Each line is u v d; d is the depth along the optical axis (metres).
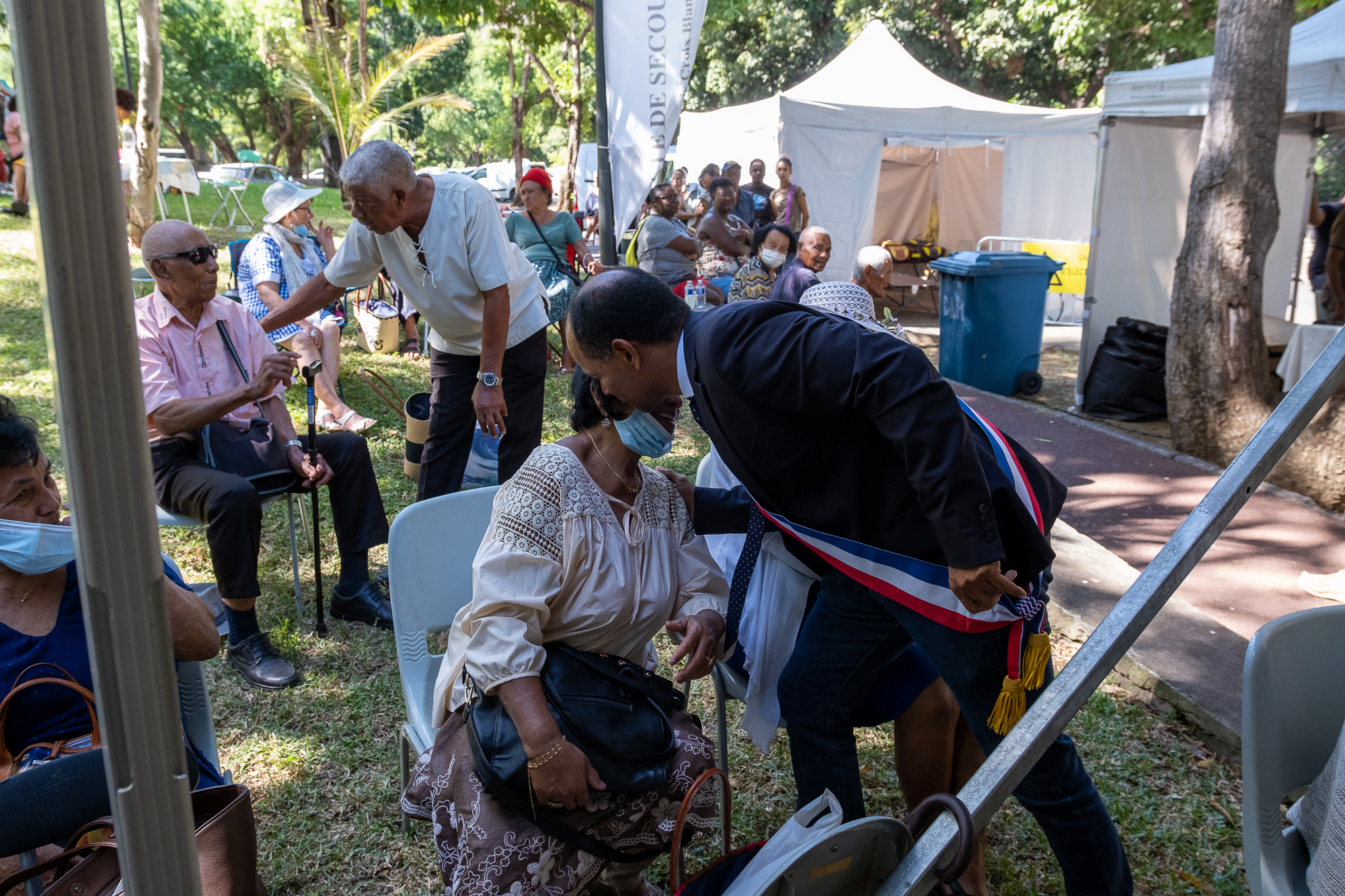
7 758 1.96
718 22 19.36
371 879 2.50
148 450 0.87
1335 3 7.34
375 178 3.48
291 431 3.79
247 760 2.95
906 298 13.96
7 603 2.00
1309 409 1.58
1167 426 7.41
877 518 1.87
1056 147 12.76
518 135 24.55
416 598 2.54
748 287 6.80
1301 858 1.75
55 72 0.75
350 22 23.41
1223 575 4.60
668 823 1.91
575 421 1.99
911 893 1.40
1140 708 3.30
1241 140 6.08
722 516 2.21
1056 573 4.23
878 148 11.27
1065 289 12.47
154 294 3.55
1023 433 7.24
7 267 9.51
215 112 39.62
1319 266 8.68
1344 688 1.86
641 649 2.03
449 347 4.10
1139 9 17.84
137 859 0.94
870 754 3.07
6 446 1.97
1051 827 2.04
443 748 1.93
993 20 21.88
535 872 1.79
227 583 3.33
